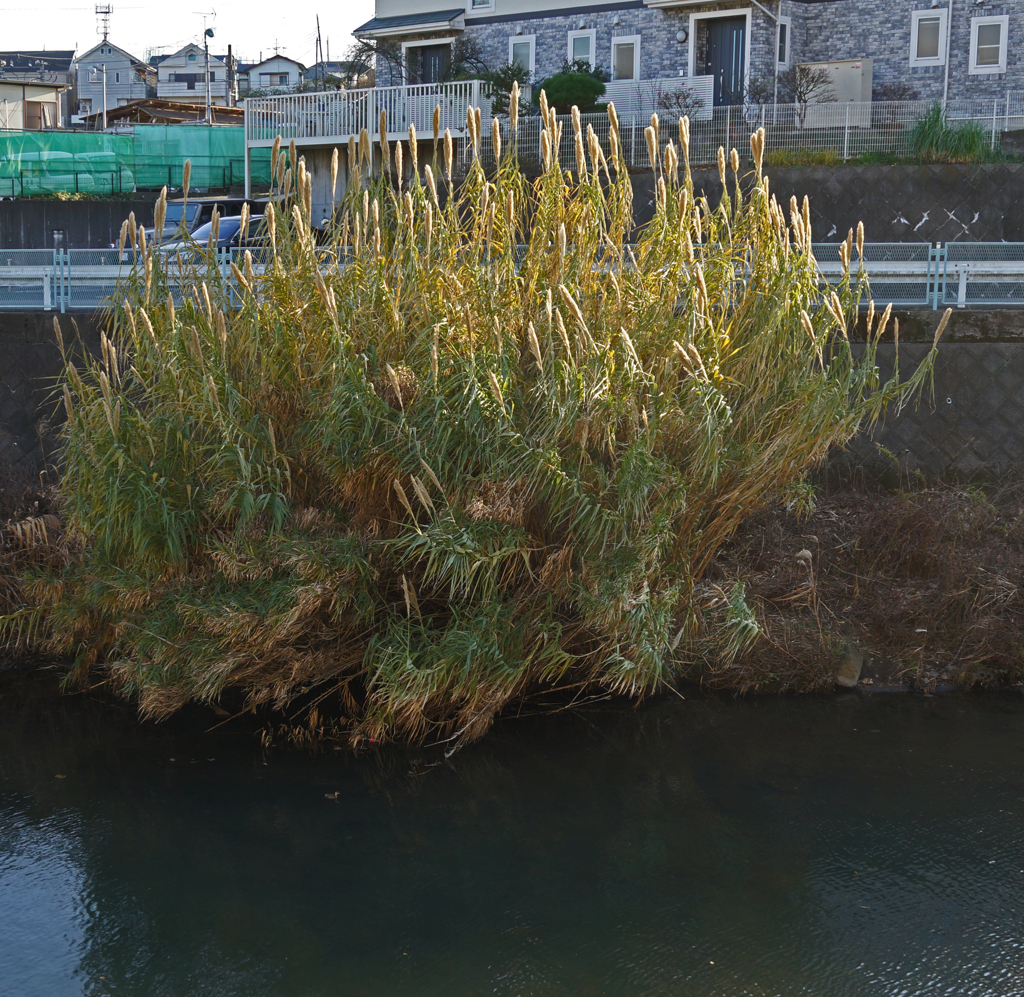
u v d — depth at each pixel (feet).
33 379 30.71
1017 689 21.29
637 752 18.69
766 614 23.22
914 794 17.11
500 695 18.53
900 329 29.55
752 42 74.38
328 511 18.53
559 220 19.01
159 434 18.43
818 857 15.35
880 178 57.82
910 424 29.45
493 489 17.19
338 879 14.84
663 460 18.19
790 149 63.26
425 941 13.46
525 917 13.98
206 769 18.10
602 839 15.88
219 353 18.43
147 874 14.94
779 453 18.92
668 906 14.19
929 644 22.45
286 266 19.04
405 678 17.46
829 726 19.70
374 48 87.30
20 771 17.97
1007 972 12.84
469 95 71.36
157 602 18.76
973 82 72.28
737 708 20.54
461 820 16.44
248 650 17.99
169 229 58.23
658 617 18.30
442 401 17.12
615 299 18.58
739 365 19.16
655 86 75.92
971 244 31.45
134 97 233.55
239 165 99.71
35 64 239.09
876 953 13.17
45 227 83.82
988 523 26.11
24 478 28.81
